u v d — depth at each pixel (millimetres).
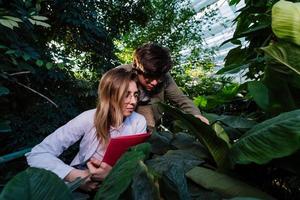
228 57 2332
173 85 1933
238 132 1361
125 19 5211
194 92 6023
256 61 1682
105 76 1355
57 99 3455
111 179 728
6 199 557
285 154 826
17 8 2176
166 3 7215
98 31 4105
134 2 5234
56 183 600
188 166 939
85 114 1398
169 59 1608
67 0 3633
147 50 1570
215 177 1001
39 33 3580
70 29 3900
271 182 1177
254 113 1828
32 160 1314
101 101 1341
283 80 1137
